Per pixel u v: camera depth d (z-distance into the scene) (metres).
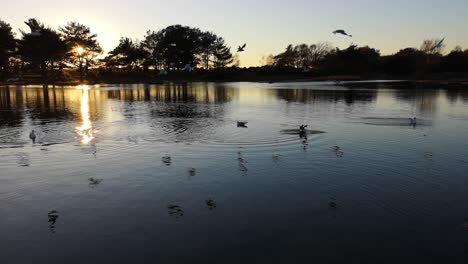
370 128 27.91
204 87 94.06
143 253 10.06
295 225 11.59
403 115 35.59
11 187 14.99
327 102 49.31
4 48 109.38
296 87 87.81
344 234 11.03
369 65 145.25
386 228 11.42
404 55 141.88
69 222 11.89
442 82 107.81
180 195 13.99
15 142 23.03
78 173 16.70
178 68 146.25
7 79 114.25
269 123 30.55
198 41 147.00
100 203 13.33
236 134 25.45
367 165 17.89
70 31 124.12
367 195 14.03
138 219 12.03
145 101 53.78
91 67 134.12
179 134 25.61
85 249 10.31
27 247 10.46
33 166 17.83
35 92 74.44
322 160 18.70
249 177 16.03
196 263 9.58
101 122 31.80
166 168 17.33
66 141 23.36
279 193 14.17
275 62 173.75
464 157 19.39
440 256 9.91
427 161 18.61
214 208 12.83
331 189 14.62
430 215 12.32
